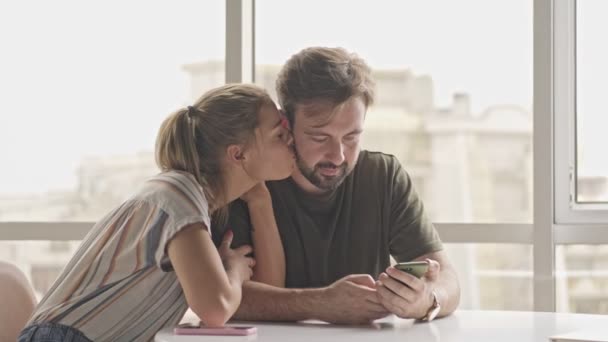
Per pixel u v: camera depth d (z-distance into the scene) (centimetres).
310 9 252
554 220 245
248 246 188
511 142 246
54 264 258
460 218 248
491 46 246
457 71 248
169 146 172
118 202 260
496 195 246
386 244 201
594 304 243
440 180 249
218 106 175
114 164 260
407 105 249
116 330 164
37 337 161
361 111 185
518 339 146
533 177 237
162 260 160
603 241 240
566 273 243
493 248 244
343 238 200
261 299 174
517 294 244
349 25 251
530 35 245
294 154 187
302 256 199
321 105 181
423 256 197
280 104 189
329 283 199
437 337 148
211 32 255
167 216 160
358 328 161
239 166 177
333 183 188
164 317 168
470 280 246
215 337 148
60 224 252
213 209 177
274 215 199
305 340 145
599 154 246
